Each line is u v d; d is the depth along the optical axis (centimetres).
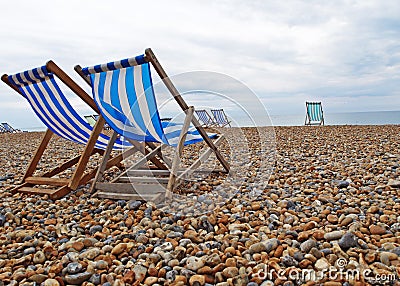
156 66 256
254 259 180
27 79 307
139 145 354
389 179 336
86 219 258
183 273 165
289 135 895
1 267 182
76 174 318
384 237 204
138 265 174
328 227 220
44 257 189
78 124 342
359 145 630
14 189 339
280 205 273
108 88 281
